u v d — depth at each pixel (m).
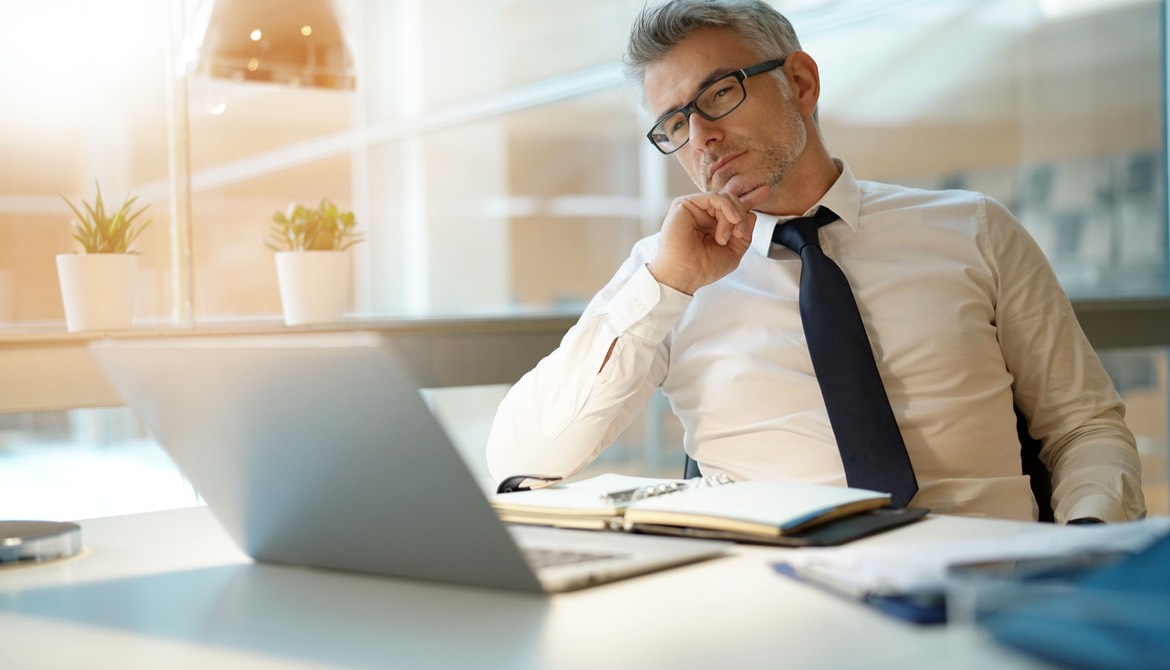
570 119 5.00
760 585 0.75
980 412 1.54
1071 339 1.59
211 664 0.63
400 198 4.31
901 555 0.73
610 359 1.55
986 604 0.55
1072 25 3.14
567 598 0.74
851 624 0.64
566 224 4.95
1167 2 3.13
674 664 0.58
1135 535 0.71
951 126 3.27
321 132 3.12
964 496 1.49
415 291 4.48
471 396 2.14
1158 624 0.48
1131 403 2.96
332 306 2.13
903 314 1.58
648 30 1.67
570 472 1.58
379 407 0.72
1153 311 2.85
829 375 1.47
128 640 0.69
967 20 3.23
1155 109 3.14
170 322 2.22
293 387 0.76
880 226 1.64
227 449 0.85
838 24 3.24
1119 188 3.13
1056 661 0.52
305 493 0.83
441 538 0.78
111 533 1.09
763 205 1.67
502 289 4.78
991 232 1.63
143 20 2.26
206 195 2.41
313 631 0.69
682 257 1.52
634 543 0.89
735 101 1.62
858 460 1.42
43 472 2.38
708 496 1.00
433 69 4.43
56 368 1.72
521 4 4.48
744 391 1.60
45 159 2.18
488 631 0.67
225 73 2.06
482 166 4.67
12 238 2.14
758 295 1.64
